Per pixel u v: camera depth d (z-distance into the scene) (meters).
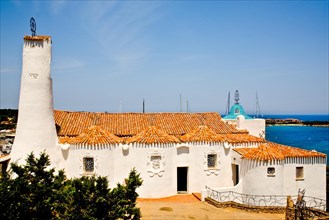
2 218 15.32
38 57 29.77
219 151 33.81
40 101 29.78
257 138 36.19
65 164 30.61
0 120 97.06
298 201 27.97
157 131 33.09
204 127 35.03
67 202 16.62
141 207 28.19
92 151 30.34
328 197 36.44
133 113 38.59
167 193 32.12
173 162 32.78
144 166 31.47
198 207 28.84
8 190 15.83
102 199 16.80
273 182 30.44
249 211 28.78
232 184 34.22
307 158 32.00
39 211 16.56
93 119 36.19
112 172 30.92
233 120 45.94
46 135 29.92
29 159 19.11
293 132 188.50
